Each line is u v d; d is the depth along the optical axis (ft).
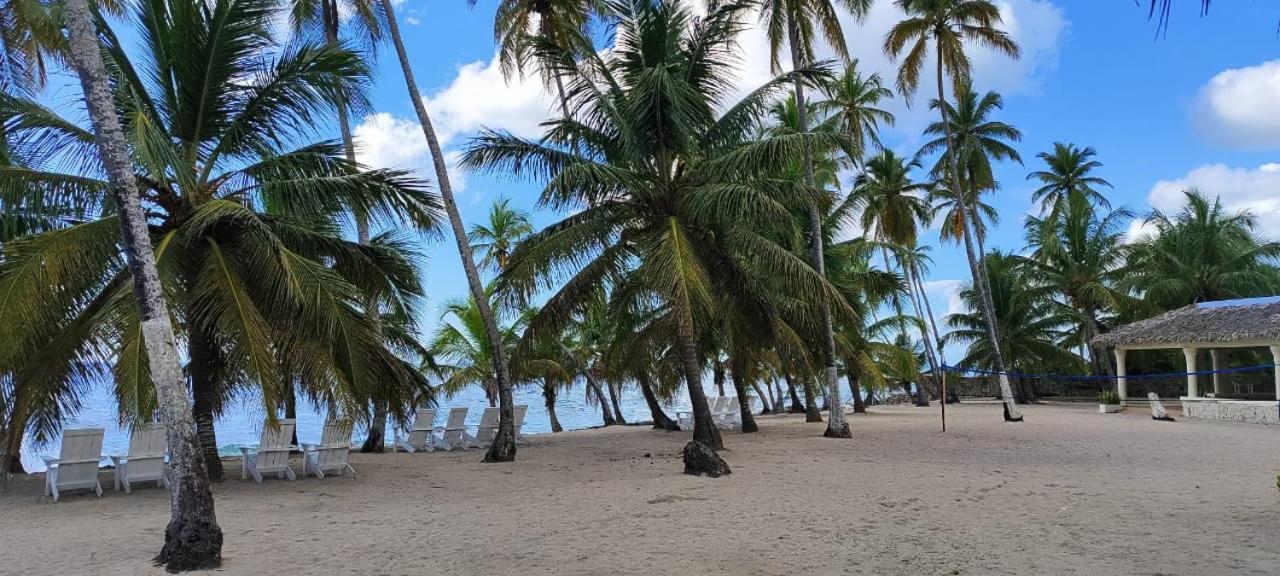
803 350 56.80
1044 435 56.95
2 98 32.32
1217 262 111.45
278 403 36.76
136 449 33.14
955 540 21.79
